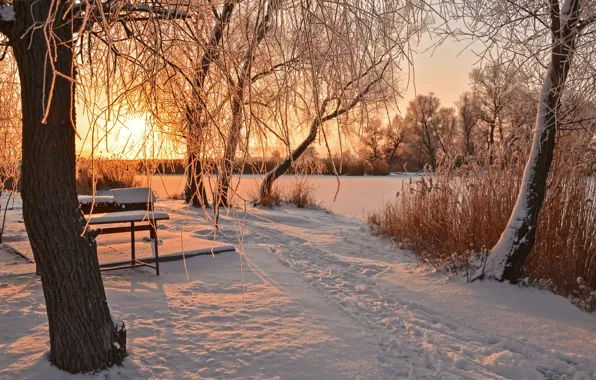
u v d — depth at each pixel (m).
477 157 7.84
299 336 4.13
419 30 2.93
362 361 3.76
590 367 3.99
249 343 3.91
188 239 8.00
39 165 3.00
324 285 5.95
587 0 5.11
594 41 5.17
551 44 5.41
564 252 6.32
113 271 6.07
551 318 5.09
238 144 2.64
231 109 2.66
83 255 3.22
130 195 5.73
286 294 5.34
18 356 3.40
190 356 3.64
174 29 2.65
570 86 5.76
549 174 6.83
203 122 2.81
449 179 8.73
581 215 6.39
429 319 5.02
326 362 3.69
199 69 2.76
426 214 9.16
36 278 5.50
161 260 6.61
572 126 6.32
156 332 4.04
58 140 3.03
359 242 10.57
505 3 5.25
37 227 3.08
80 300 3.21
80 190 14.98
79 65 3.04
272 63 2.55
